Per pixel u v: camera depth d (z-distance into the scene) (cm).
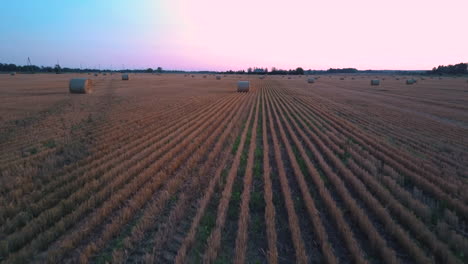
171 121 1389
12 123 1280
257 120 1528
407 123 1437
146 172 655
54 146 905
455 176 682
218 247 398
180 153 867
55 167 718
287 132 1238
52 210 470
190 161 768
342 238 435
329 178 676
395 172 684
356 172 709
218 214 479
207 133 1112
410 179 680
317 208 532
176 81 5991
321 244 414
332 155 814
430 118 1606
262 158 845
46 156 797
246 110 1891
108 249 401
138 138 1060
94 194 552
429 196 596
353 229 467
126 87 3853
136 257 386
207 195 546
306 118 1573
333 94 3322
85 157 810
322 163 754
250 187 624
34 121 1332
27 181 609
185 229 453
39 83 4238
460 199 565
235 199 559
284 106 2155
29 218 462
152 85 4453
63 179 619
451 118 1617
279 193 597
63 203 500
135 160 767
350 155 857
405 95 3139
